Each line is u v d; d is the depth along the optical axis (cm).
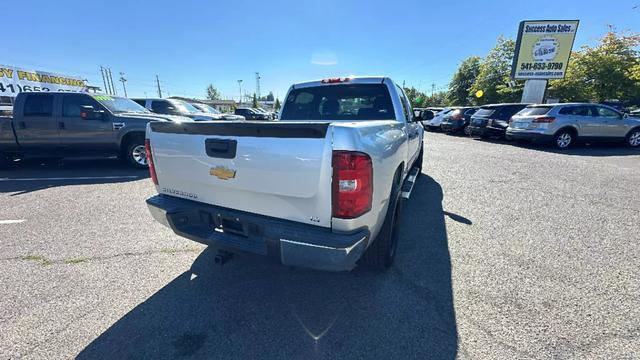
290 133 185
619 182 592
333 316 221
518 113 1130
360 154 179
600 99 2159
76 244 334
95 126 673
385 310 227
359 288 255
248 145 200
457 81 4484
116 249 323
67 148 687
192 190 242
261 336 202
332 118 426
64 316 221
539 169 721
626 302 233
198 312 225
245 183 208
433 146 1179
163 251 319
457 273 276
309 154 181
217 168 218
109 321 216
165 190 263
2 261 298
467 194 520
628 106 2486
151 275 275
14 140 686
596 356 182
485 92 3378
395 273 277
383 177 213
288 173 189
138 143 707
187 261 299
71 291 250
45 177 650
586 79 2173
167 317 220
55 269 284
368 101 403
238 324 213
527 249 320
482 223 392
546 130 1021
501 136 1318
